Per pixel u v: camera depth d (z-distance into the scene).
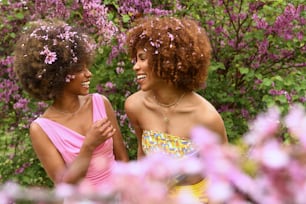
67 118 1.82
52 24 1.86
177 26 1.71
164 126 1.80
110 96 2.89
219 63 2.96
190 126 1.76
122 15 2.85
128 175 0.57
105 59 2.97
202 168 0.51
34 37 1.76
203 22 3.10
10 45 3.20
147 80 1.76
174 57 1.68
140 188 0.56
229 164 0.50
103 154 1.78
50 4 2.86
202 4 3.10
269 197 0.48
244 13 3.05
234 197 0.49
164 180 0.57
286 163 0.48
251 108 3.20
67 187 0.64
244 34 3.08
